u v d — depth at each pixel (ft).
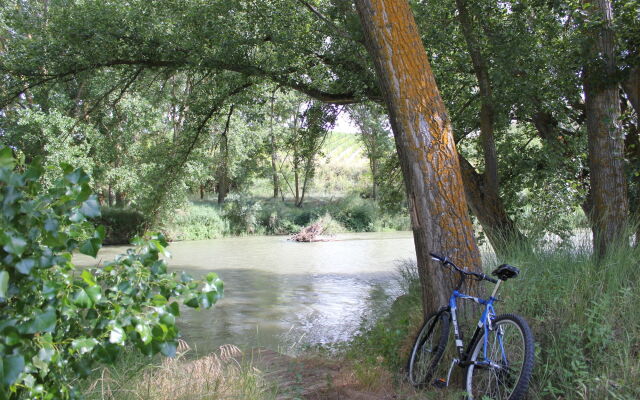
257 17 32.37
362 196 124.77
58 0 39.40
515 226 28.32
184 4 33.94
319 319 31.86
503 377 12.44
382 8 16.61
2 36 55.47
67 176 6.98
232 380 14.97
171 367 15.76
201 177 83.10
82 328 7.95
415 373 16.22
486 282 18.10
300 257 67.92
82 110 59.21
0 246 6.12
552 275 17.39
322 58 34.42
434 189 16.57
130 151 73.46
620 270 16.51
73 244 7.22
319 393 15.83
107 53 35.45
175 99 43.57
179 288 8.18
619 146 22.85
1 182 6.25
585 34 23.52
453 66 31.48
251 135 85.35
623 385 12.14
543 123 31.01
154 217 49.90
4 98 37.19
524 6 24.95
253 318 32.32
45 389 7.37
